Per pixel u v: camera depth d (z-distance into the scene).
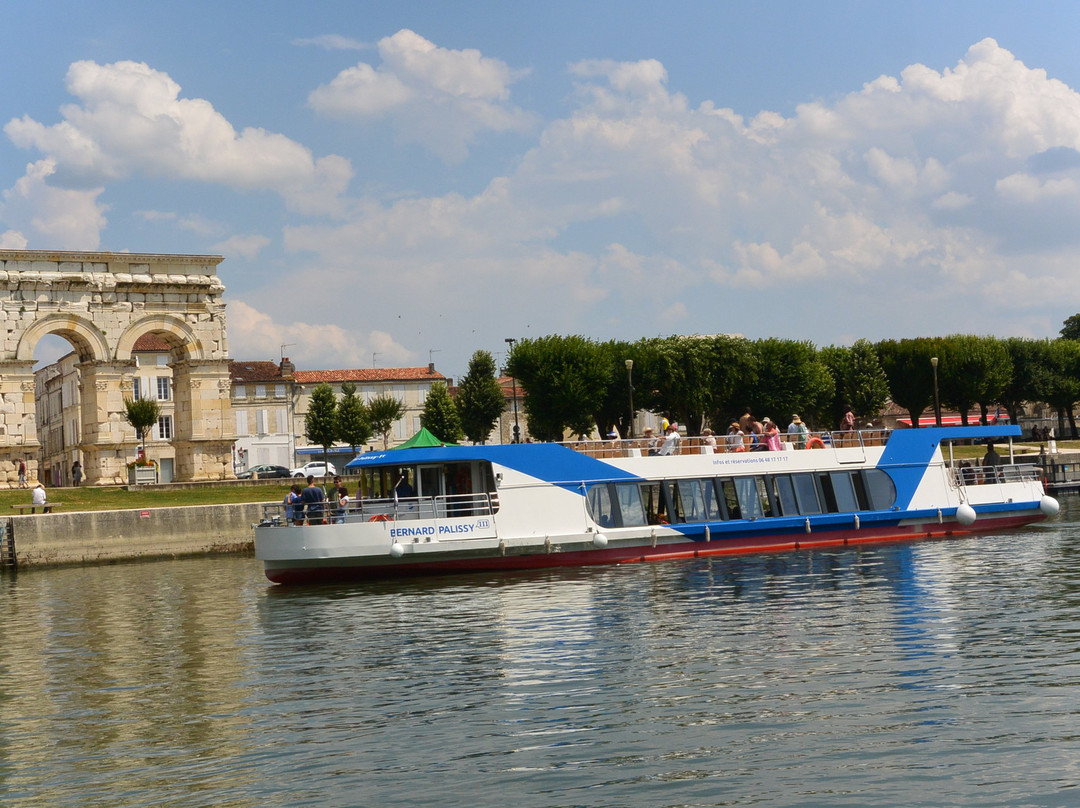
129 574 44.59
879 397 99.38
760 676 18.33
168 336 69.69
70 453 117.50
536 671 19.62
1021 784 12.75
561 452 35.16
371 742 15.45
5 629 29.16
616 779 13.50
